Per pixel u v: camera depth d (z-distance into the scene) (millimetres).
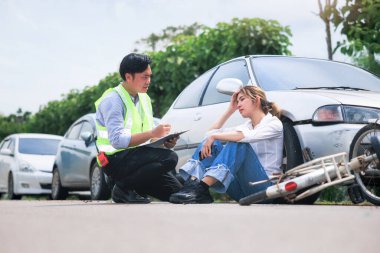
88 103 25562
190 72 17000
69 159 13656
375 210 4402
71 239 2541
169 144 6668
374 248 2137
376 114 6547
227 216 3699
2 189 17516
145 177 6633
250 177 6199
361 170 5660
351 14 11477
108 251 2127
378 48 11453
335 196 9969
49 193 16016
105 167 6691
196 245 2264
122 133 6484
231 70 8445
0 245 2354
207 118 8289
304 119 6711
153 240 2445
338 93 6996
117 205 5801
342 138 6406
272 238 2453
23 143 17266
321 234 2596
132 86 6742
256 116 6520
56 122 28328
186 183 6113
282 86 7570
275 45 15344
